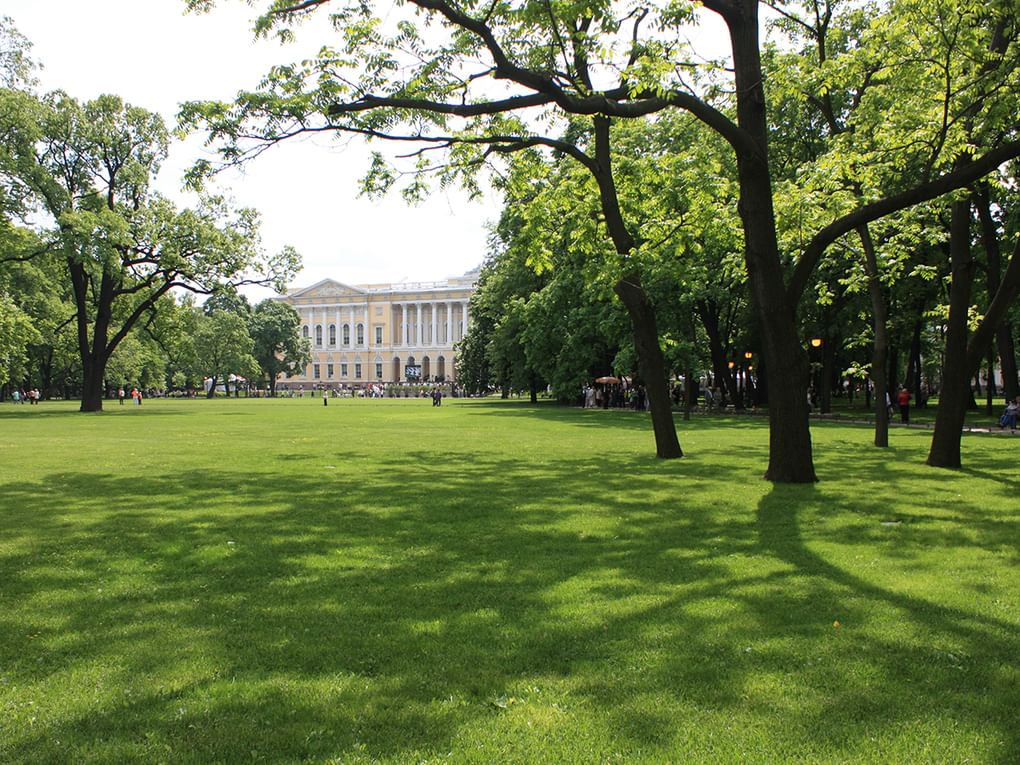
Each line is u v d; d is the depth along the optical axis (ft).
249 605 20.42
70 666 16.16
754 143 42.22
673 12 39.40
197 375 329.11
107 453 64.13
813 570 23.71
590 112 41.45
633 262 51.85
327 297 485.56
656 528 30.71
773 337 44.21
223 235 158.71
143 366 309.83
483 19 40.63
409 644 17.30
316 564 24.84
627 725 13.32
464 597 20.95
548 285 158.81
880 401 68.39
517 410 163.63
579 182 64.54
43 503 37.52
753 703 14.16
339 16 45.06
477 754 12.37
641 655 16.49
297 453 63.98
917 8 45.06
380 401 253.44
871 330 109.91
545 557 25.72
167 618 19.36
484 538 28.89
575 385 160.86
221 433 90.58
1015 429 90.63
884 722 13.43
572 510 34.99
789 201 55.06
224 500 38.42
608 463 55.57
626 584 22.15
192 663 16.26
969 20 44.57
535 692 14.66
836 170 54.80
